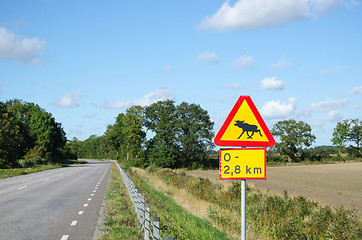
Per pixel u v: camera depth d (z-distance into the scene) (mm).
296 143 107062
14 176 38281
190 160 94062
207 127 94812
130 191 17156
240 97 4949
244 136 4895
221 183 30109
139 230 9328
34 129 94062
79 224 10414
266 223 11266
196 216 13609
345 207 20656
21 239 8406
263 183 40375
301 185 38250
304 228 10258
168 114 93875
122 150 113438
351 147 114312
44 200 16375
